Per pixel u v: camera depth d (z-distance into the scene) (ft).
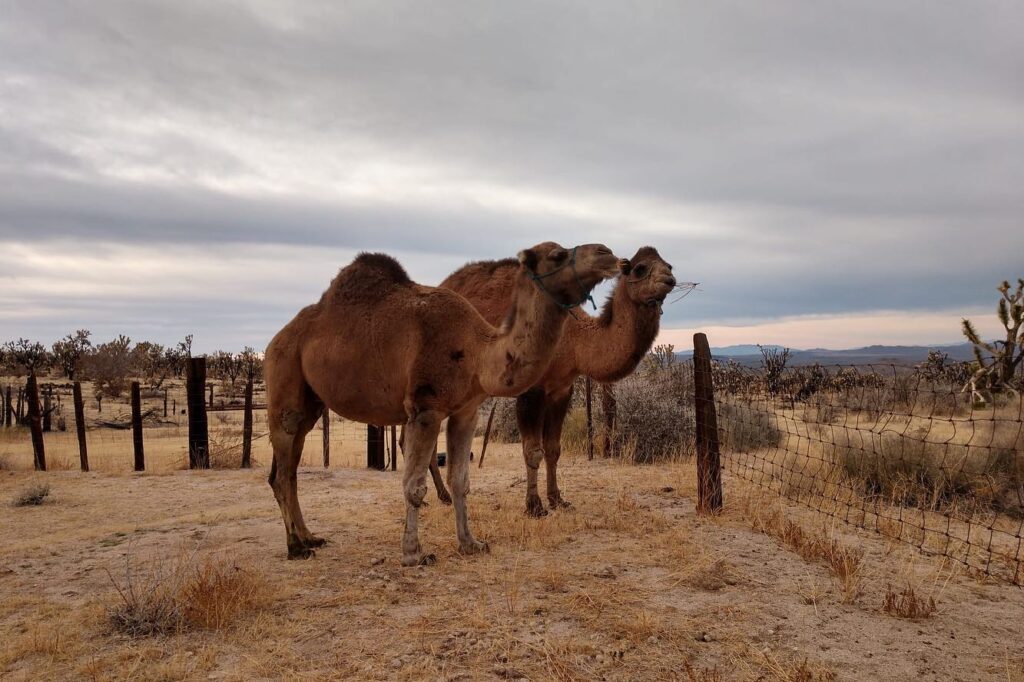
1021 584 19.38
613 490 32.68
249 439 51.13
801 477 32.60
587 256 18.47
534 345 18.86
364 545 23.34
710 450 26.91
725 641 15.06
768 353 87.25
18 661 14.76
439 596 17.92
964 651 14.90
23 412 121.60
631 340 25.29
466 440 22.41
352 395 21.97
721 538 23.34
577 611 16.58
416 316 21.12
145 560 22.29
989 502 30.12
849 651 14.75
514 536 23.84
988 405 52.16
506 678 13.38
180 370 250.57
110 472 47.78
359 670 13.80
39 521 31.40
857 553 21.16
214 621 16.33
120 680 13.58
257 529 26.61
